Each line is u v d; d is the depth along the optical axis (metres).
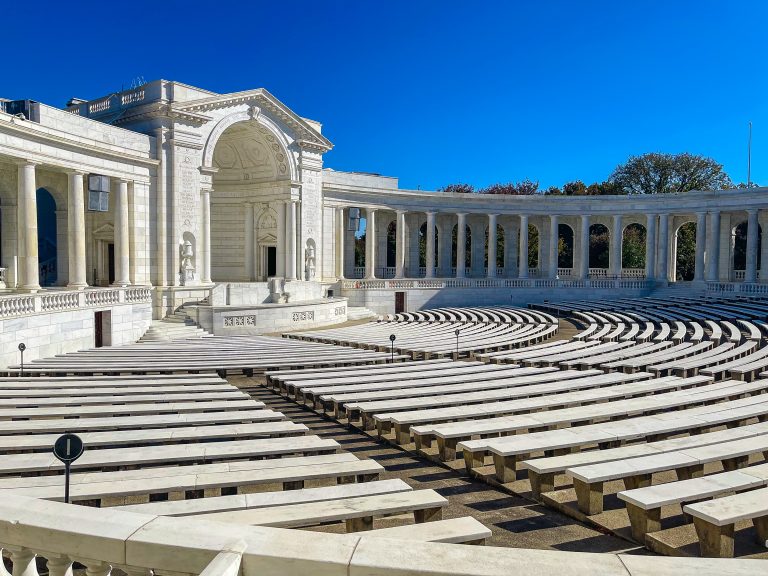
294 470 10.80
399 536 7.89
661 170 87.81
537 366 25.39
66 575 5.78
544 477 12.23
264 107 50.75
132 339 37.06
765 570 4.95
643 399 17.03
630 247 86.38
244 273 57.84
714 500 9.52
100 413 15.14
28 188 33.47
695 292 59.78
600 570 4.95
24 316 26.52
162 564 5.29
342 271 61.47
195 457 11.61
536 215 66.44
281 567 5.07
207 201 46.34
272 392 22.66
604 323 43.84
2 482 9.83
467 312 52.25
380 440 16.23
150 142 42.94
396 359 26.73
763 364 23.16
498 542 10.46
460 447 15.95
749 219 58.19
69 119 36.41
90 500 9.77
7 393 17.28
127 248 41.19
